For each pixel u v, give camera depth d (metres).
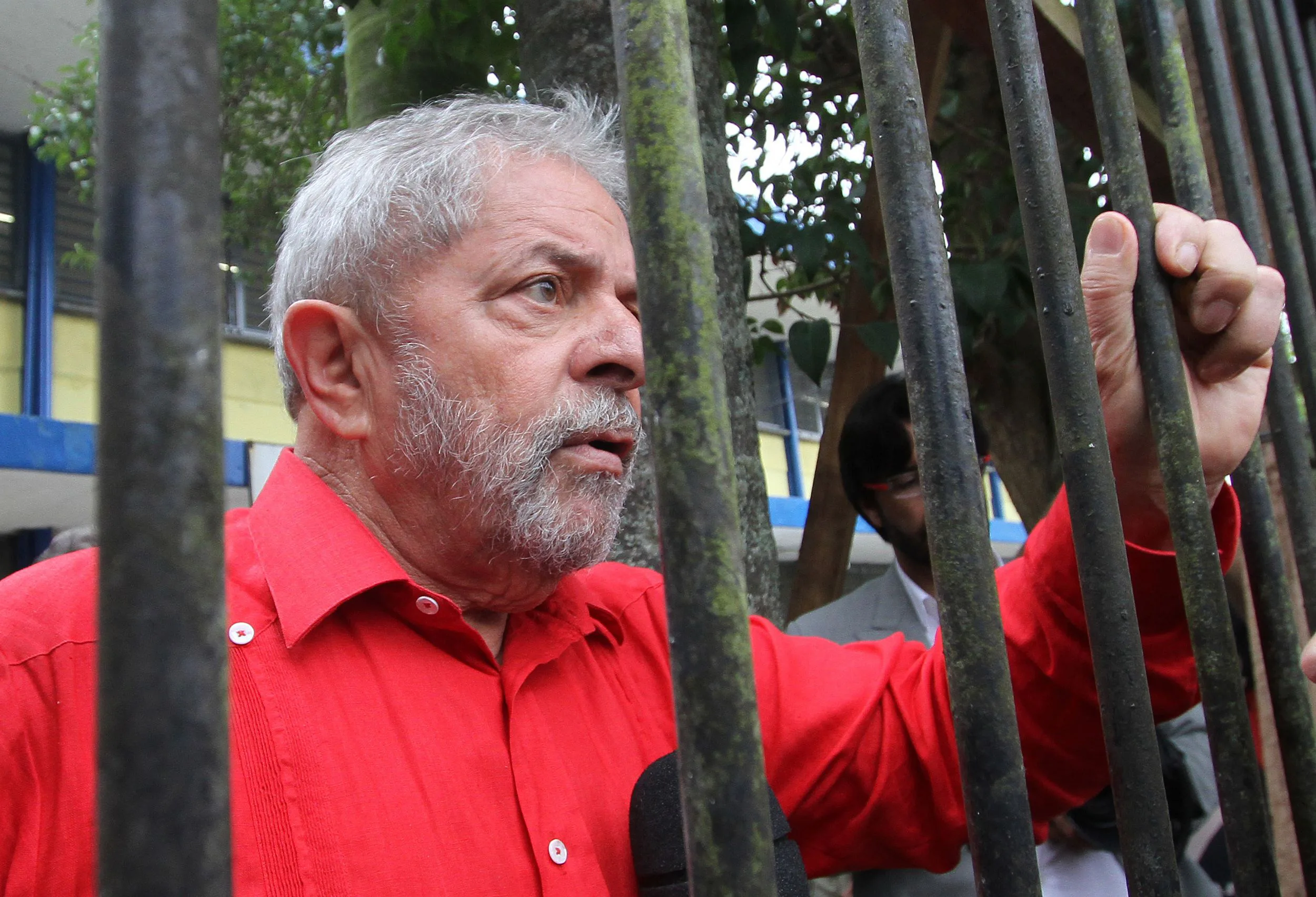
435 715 1.05
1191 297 1.00
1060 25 1.76
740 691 0.52
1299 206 1.34
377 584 1.06
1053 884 1.91
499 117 1.21
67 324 9.97
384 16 2.29
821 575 2.68
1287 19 1.45
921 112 0.76
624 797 1.17
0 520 9.20
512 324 1.13
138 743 0.33
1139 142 0.98
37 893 0.91
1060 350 0.84
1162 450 0.94
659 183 0.54
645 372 0.54
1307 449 1.15
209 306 0.35
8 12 7.32
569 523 1.12
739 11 2.16
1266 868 0.88
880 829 1.37
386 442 1.15
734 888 0.51
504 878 1.01
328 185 1.22
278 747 0.98
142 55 0.35
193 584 0.34
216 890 0.34
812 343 2.38
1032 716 1.26
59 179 9.91
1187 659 1.20
